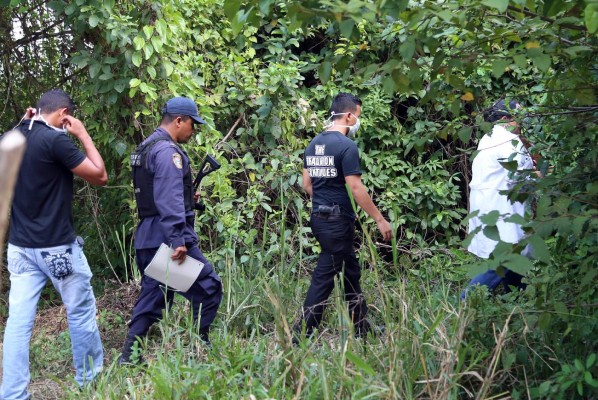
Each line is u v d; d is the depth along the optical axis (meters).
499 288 9.90
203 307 8.51
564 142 7.27
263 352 7.21
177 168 8.15
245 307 9.30
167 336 7.57
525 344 6.70
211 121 10.66
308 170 8.94
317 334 7.93
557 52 5.83
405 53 5.50
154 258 8.14
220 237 11.15
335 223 8.73
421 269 11.23
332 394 6.13
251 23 5.69
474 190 9.69
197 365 6.91
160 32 9.73
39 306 11.29
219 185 10.80
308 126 11.91
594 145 6.81
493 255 5.08
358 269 9.05
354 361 6.00
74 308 7.55
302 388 6.47
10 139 2.39
